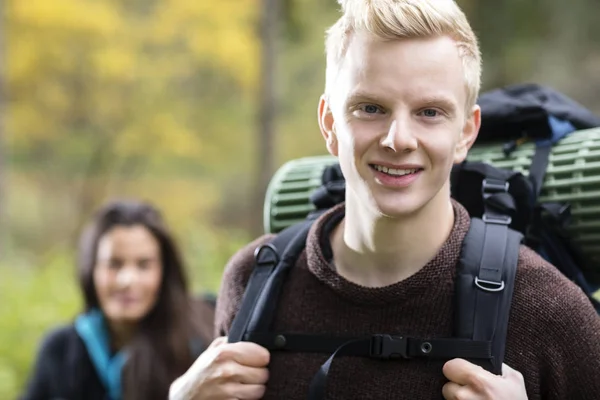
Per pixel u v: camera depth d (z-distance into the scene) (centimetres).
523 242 177
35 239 1648
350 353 152
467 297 149
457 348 146
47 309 732
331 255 164
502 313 147
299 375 155
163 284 336
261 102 1108
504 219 164
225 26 1311
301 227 175
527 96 206
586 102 1227
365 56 144
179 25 1328
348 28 149
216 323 183
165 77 1450
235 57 1310
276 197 205
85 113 1520
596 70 1235
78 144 1574
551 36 1231
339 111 149
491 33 1202
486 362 144
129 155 1608
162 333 331
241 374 156
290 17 1370
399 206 144
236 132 1545
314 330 158
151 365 323
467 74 149
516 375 144
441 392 147
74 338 340
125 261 332
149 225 337
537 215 183
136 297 330
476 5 1204
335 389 151
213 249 1007
